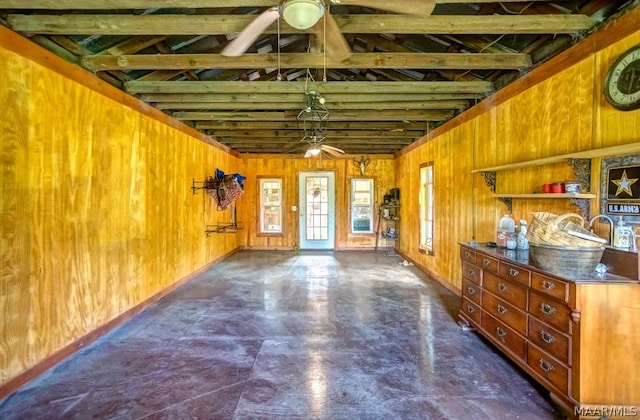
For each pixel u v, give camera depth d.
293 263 7.25
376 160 9.11
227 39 3.77
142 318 3.88
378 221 9.02
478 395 2.36
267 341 3.25
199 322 3.76
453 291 4.94
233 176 6.72
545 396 2.35
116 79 3.78
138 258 4.08
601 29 2.42
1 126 2.33
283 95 4.37
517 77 3.48
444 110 5.19
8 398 2.31
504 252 3.05
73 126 3.00
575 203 2.59
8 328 2.35
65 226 2.90
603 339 1.98
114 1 2.25
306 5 1.85
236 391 2.41
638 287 1.98
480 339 3.30
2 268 2.32
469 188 4.50
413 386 2.47
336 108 4.73
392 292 4.97
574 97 2.67
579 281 1.99
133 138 3.97
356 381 2.54
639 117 2.12
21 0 2.22
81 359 2.88
